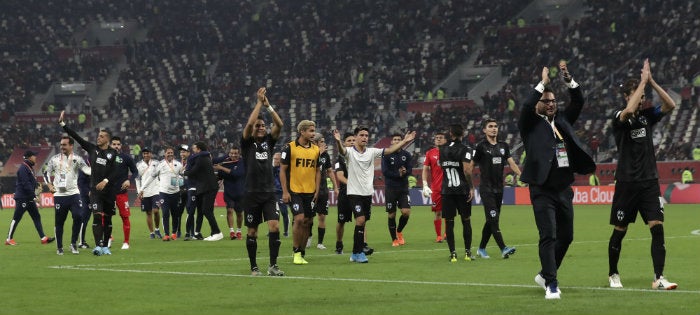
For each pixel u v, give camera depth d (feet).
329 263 83.51
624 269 74.23
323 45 362.74
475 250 97.96
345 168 94.27
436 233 120.88
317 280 68.23
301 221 81.87
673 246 98.43
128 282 67.92
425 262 83.56
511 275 71.00
